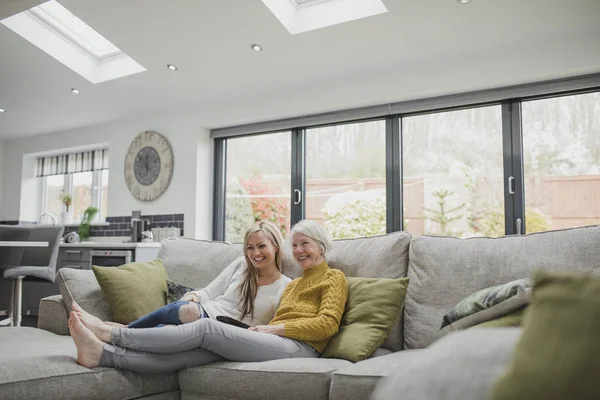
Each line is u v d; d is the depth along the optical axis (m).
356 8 3.71
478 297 1.79
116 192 5.84
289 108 4.68
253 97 4.90
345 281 2.27
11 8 3.69
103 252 4.95
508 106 3.87
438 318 2.12
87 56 5.11
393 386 0.65
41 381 1.72
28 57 4.84
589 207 3.58
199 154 5.25
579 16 3.28
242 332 2.01
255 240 2.46
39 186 6.96
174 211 5.35
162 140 5.47
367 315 2.10
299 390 1.77
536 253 2.02
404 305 2.24
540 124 3.77
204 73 4.70
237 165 5.31
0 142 6.95
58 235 4.21
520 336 0.62
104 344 1.91
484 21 3.45
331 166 4.68
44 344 2.21
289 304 2.27
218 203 5.36
